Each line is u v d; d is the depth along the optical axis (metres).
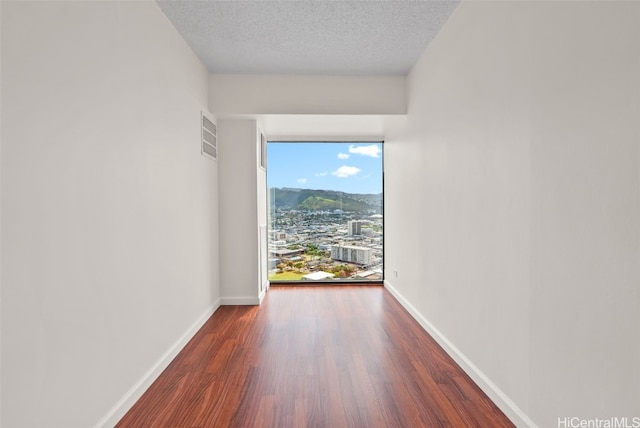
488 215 2.18
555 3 1.57
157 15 2.57
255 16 2.79
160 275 2.54
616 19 1.27
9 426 1.30
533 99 1.74
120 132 2.02
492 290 2.13
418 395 2.18
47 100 1.47
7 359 1.29
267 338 3.15
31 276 1.39
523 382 1.83
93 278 1.76
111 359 1.91
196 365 2.62
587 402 1.42
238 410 2.04
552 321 1.61
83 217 1.69
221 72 3.94
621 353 1.27
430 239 3.24
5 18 1.28
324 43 3.27
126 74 2.09
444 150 2.90
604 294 1.33
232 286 4.28
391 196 4.78
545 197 1.65
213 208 3.99
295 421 1.93
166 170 2.67
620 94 1.26
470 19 2.43
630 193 1.22
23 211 1.35
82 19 1.70
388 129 4.82
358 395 2.19
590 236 1.39
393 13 2.77
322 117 4.13
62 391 1.55
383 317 3.74
